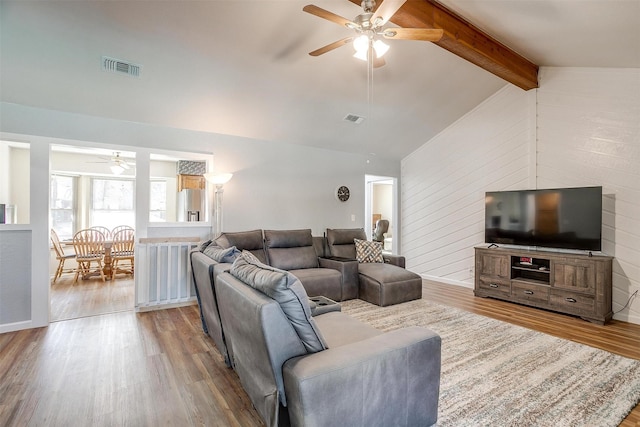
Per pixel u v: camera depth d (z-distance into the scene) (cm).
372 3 225
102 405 192
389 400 152
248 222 475
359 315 367
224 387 213
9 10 243
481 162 496
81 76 310
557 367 241
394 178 647
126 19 263
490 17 298
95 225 658
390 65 368
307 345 151
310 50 324
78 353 263
